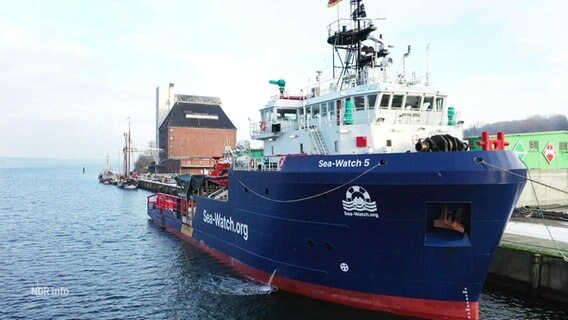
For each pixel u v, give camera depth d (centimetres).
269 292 1628
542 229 2092
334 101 1766
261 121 2259
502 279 1722
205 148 10594
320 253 1448
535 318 1414
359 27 1939
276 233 1603
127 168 11419
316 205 1407
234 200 1948
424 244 1238
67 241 2886
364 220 1299
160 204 3584
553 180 3080
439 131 1631
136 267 2153
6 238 3017
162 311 1524
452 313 1260
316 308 1450
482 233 1202
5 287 1836
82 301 1648
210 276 1909
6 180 13088
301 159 1452
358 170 1266
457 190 1163
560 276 1501
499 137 1256
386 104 1620
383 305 1342
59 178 14938
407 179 1186
